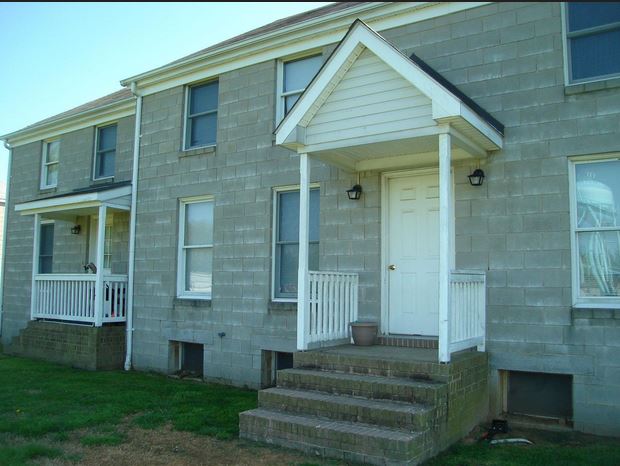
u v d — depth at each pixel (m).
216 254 10.29
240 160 10.17
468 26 7.91
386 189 8.45
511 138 7.44
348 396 6.23
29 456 5.57
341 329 8.00
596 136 6.91
